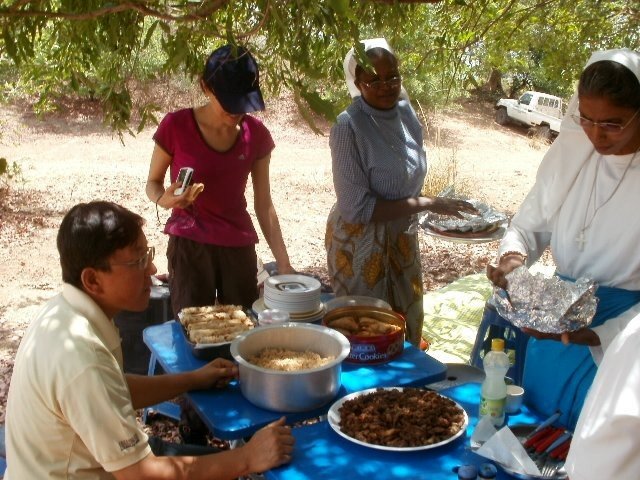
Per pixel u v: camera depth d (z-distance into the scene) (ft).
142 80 11.90
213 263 11.96
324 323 10.02
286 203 36.40
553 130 61.16
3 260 25.99
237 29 10.07
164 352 9.80
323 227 32.27
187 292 11.97
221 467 7.13
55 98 53.16
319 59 10.16
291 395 8.14
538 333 7.86
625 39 16.81
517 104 64.23
